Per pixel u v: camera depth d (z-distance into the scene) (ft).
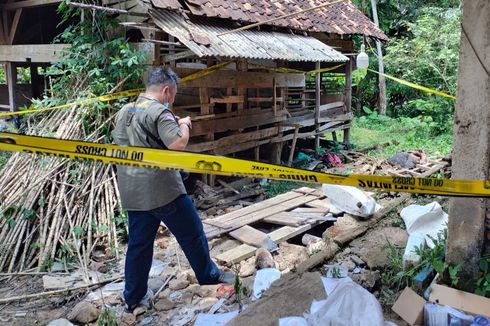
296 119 29.60
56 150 8.00
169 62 21.29
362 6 50.19
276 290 10.52
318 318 8.97
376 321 8.77
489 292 9.53
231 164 8.59
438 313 9.31
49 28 31.55
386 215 16.44
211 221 17.34
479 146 9.55
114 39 21.01
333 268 12.09
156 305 12.00
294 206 19.02
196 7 21.03
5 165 18.79
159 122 10.67
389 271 11.86
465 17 9.31
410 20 52.47
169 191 11.07
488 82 9.28
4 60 27.50
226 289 12.37
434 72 43.42
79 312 11.58
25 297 12.92
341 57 25.38
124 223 16.75
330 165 29.63
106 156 8.25
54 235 15.58
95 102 19.26
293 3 28.89
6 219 15.99
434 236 12.71
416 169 25.50
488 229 9.89
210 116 22.31
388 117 46.47
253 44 21.30
